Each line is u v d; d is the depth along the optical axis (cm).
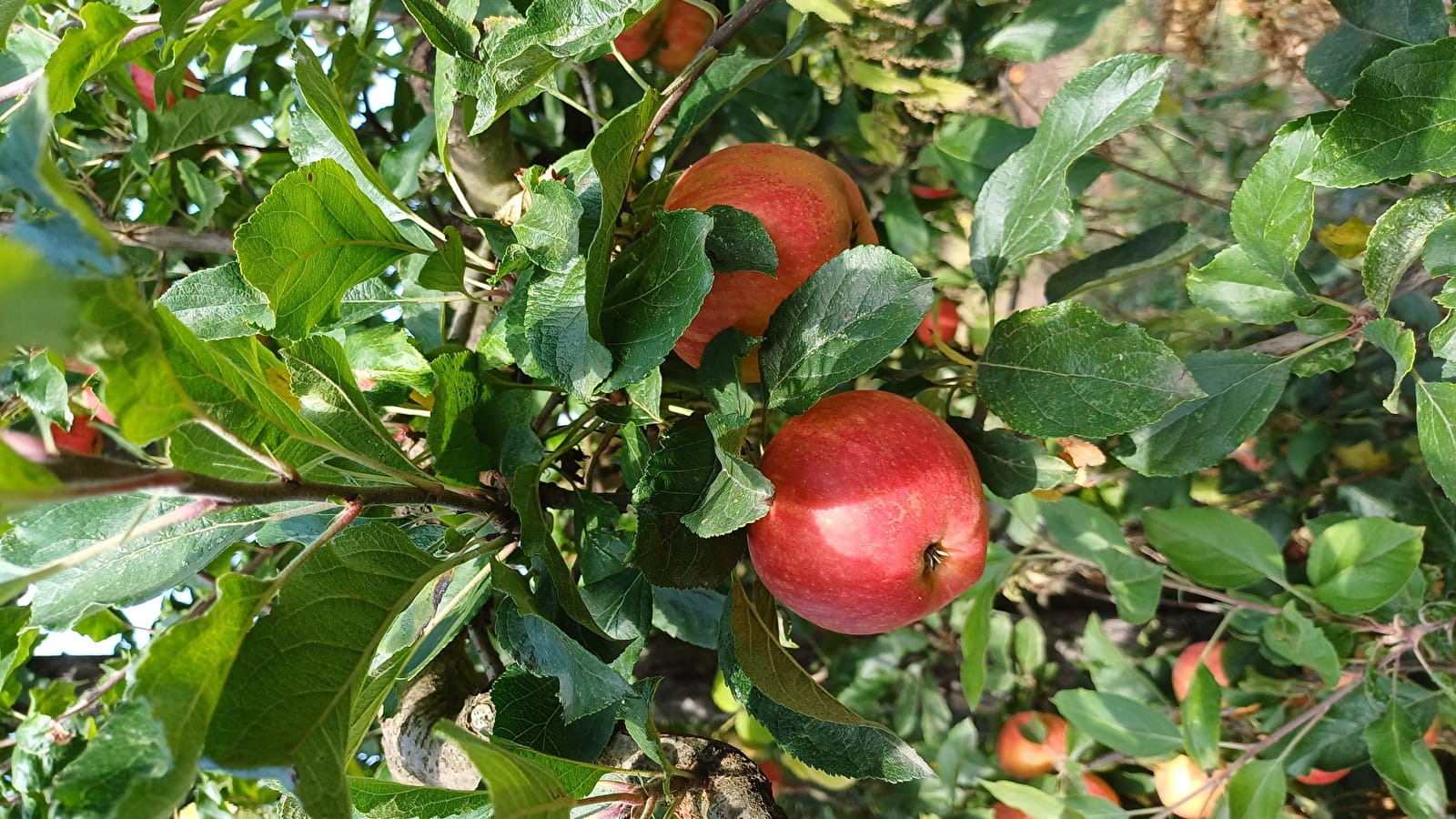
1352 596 45
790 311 30
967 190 53
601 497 35
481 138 47
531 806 22
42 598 27
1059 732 63
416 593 26
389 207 35
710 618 39
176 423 19
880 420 31
